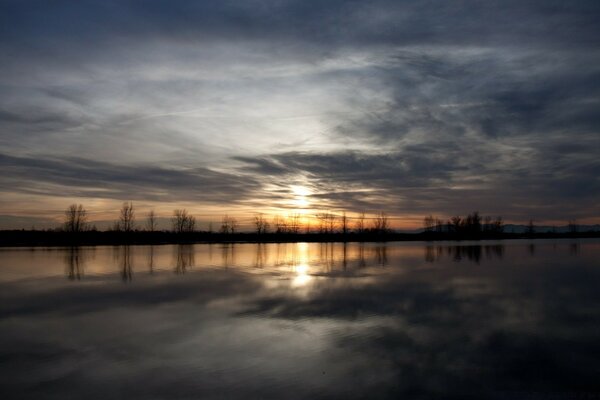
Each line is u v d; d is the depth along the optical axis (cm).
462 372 1385
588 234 18112
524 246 9306
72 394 1236
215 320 2081
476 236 15025
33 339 1788
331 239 14488
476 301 2527
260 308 2356
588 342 1702
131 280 3547
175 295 2792
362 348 1631
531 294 2756
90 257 6022
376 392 1235
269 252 7419
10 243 10444
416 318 2103
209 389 1260
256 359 1516
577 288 3000
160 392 1243
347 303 2481
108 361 1508
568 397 1199
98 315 2209
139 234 13488
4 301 2619
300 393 1231
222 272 4141
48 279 3634
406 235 16512
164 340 1750
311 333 1841
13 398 1214
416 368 1421
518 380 1318
